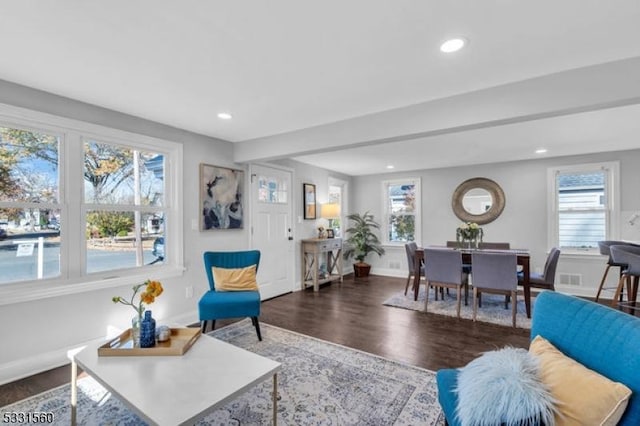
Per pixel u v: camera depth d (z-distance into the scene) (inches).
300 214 208.7
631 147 168.9
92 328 106.0
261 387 84.9
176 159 133.6
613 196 179.2
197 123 127.9
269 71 82.8
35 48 71.4
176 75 85.4
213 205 148.0
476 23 62.1
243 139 154.2
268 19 60.9
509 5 56.7
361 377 90.0
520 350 53.0
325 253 227.9
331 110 112.1
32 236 95.6
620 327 44.6
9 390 83.9
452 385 55.2
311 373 92.4
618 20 60.6
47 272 98.3
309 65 79.7
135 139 118.6
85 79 87.6
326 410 75.0
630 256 136.5
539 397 41.3
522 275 157.5
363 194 271.0
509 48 71.1
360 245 246.5
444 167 232.4
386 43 69.6
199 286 141.8
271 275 182.7
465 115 96.1
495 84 90.1
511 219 208.4
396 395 81.1
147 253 125.3
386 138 112.5
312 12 58.8
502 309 157.5
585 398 39.5
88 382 88.0
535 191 201.5
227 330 127.4
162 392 55.3
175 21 61.5
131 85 91.7
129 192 120.2
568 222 193.5
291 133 138.9
